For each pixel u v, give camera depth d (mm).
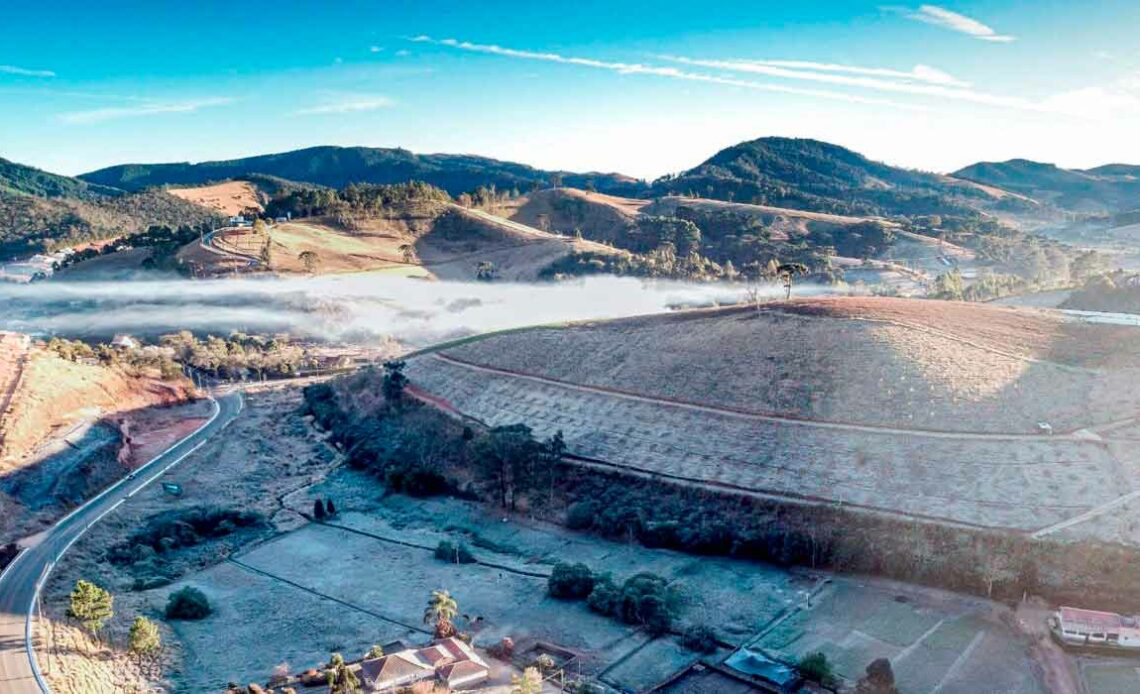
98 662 71500
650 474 109750
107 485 118812
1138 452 90438
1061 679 66500
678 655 74000
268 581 92625
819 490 98188
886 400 109562
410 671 68188
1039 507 87312
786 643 74875
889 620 78062
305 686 68625
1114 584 76750
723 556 95312
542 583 90500
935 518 89375
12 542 95688
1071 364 110062
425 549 101625
